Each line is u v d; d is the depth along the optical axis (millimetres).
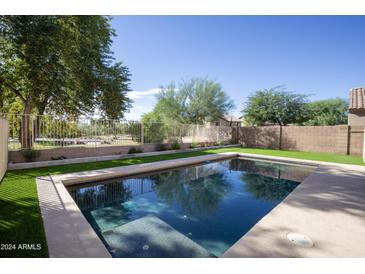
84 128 8828
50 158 7848
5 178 5293
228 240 3316
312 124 23578
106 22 11828
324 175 6406
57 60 8430
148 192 5984
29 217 3055
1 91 10156
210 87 22062
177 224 3898
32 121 7574
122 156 9375
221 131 16906
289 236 2703
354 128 11742
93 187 5809
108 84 11945
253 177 7832
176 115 21922
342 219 3246
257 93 22672
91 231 2678
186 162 8648
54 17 8297
